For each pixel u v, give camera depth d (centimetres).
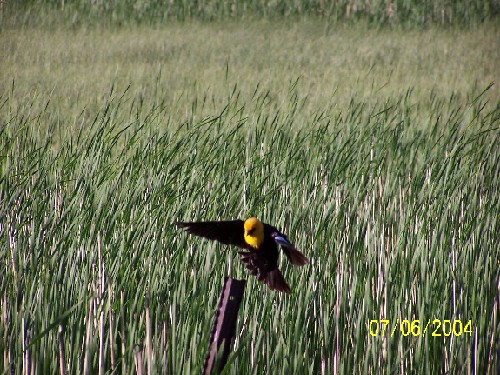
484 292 1075
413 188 1395
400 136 1794
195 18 5228
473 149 1602
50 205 1282
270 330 990
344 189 1362
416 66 3722
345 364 984
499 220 1282
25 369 864
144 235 1047
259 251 557
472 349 1028
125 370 854
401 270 1108
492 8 4916
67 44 4362
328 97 2789
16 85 3092
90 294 939
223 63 3816
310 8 5241
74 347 916
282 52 4144
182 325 928
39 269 1035
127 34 4747
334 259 1109
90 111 2469
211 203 1260
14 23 4888
